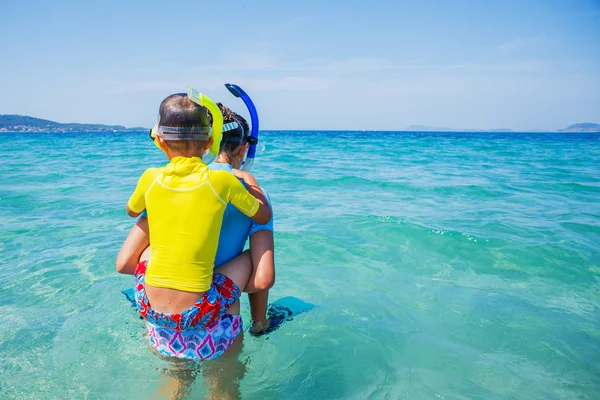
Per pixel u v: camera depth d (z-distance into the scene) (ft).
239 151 9.07
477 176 35.19
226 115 8.70
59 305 10.80
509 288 12.29
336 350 9.18
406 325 10.22
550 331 10.00
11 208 21.50
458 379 8.27
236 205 7.64
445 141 130.82
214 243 7.36
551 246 15.47
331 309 10.91
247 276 8.28
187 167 7.29
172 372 7.67
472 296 11.76
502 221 18.92
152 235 7.41
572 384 8.14
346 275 13.05
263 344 9.28
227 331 7.75
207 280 7.36
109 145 97.04
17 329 9.59
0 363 8.33
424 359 8.91
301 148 81.51
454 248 15.31
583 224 18.47
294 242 15.88
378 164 45.93
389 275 13.10
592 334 9.89
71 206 22.02
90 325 9.77
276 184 29.68
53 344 9.01
